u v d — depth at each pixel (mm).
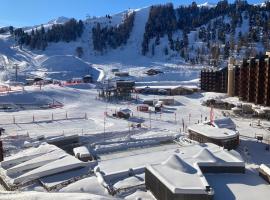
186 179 43219
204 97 137500
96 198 36312
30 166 54094
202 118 97250
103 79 196875
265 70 105000
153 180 45562
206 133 68625
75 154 61500
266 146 68188
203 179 43188
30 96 122250
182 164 46781
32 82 170625
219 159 50031
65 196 36500
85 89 151125
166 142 72750
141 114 102875
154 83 182875
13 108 109375
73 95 128875
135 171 51844
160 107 109562
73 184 48750
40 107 112750
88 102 121250
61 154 57719
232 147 67062
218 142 66250
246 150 65250
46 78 185750
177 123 90750
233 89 134125
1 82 172125
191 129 72812
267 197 41875
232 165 48812
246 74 116188
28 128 84875
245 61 116500
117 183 48781
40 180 50531
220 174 48531
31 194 38125
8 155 63812
